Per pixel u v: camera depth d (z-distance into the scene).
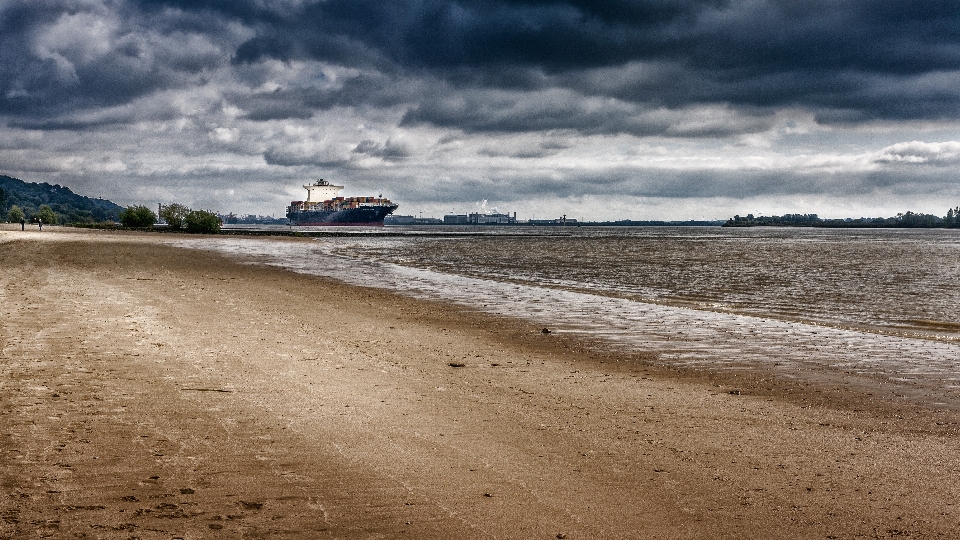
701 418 9.41
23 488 6.06
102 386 9.78
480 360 13.51
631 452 7.72
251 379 10.66
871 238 163.62
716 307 24.44
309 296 24.66
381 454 7.34
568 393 10.76
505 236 156.25
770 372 12.98
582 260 59.28
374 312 20.84
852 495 6.55
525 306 23.73
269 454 7.20
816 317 22.25
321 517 5.71
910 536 5.66
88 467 6.62
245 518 5.64
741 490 6.62
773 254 75.00
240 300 21.91
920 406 10.40
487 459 7.32
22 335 13.54
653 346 15.80
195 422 8.23
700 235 194.50
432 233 176.38
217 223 125.75
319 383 10.61
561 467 7.14
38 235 72.75
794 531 5.72
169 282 26.88
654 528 5.71
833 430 8.94
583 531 5.61
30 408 8.51
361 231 181.12
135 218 123.88
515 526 5.66
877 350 15.55
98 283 24.95
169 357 12.05
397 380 11.15
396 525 5.60
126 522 5.48
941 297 29.58
